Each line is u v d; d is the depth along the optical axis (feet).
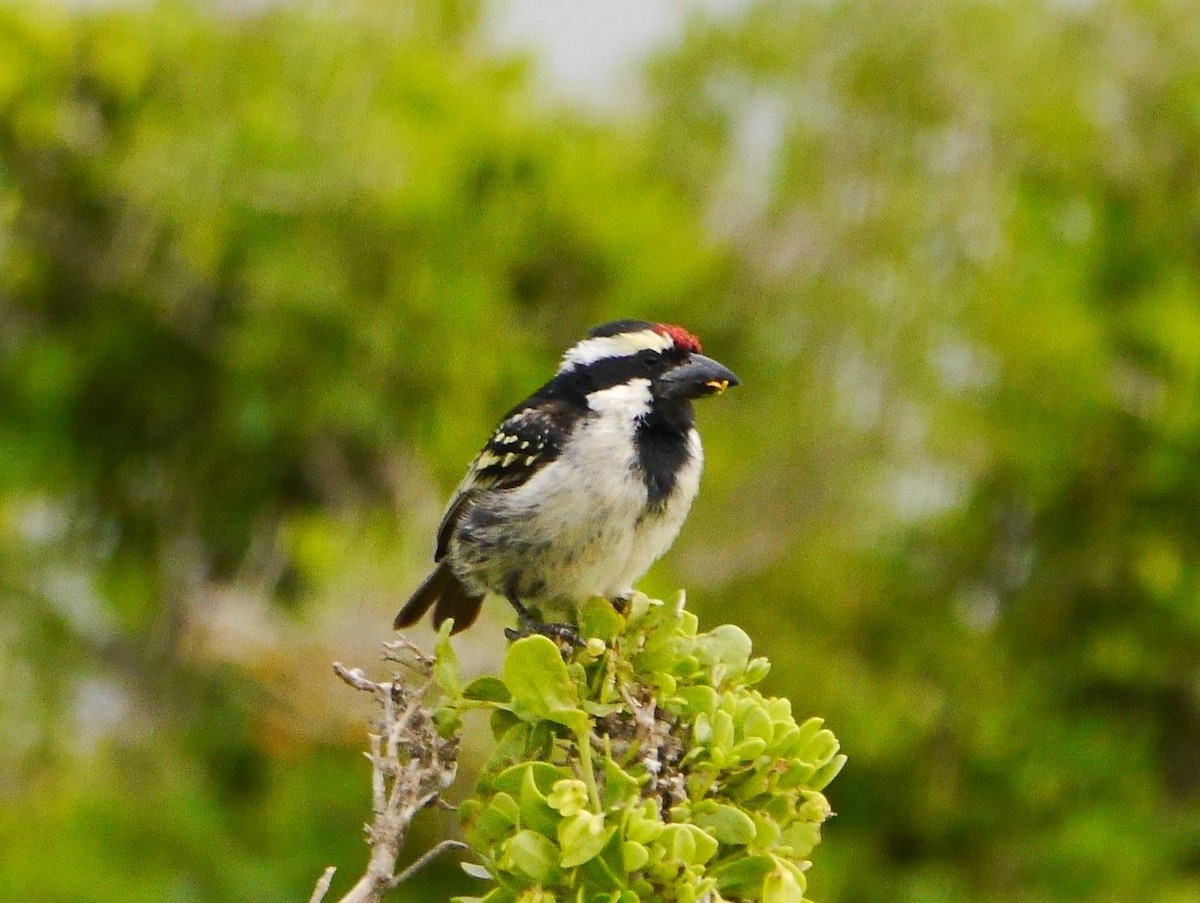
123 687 50.16
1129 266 54.39
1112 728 52.70
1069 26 55.77
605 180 51.57
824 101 56.39
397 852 17.28
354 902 16.98
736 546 50.83
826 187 54.65
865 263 53.67
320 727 44.78
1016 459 53.01
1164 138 54.29
